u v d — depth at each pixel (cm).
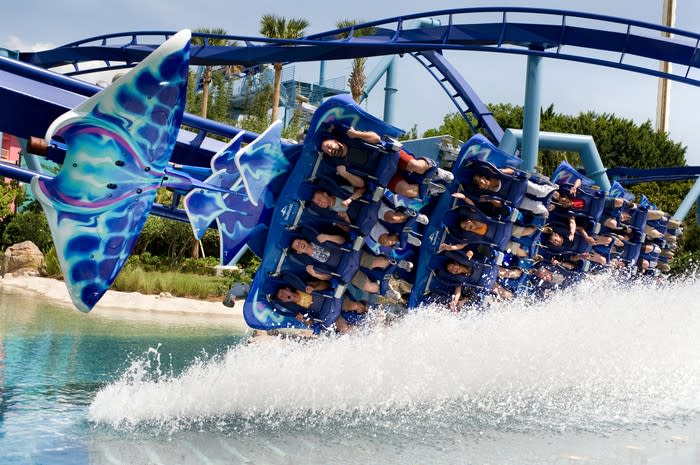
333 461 543
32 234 2859
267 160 874
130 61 2159
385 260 977
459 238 1093
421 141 1614
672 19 5025
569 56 1702
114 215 723
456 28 1800
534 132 1948
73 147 672
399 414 716
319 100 4550
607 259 1434
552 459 553
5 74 841
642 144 4478
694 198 2705
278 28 3659
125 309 1664
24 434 582
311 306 947
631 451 578
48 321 1299
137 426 631
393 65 2973
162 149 725
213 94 4603
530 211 1142
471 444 602
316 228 912
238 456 550
